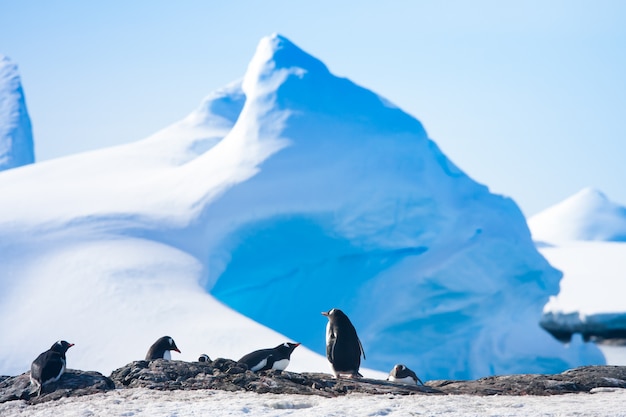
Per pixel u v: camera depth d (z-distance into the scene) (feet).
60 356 108.27
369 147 484.33
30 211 470.39
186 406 93.86
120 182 529.86
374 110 508.94
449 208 493.77
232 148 497.05
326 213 459.32
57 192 504.43
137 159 598.34
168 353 134.00
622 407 96.99
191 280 417.90
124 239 440.45
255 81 520.42
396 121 507.71
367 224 469.98
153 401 97.50
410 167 488.02
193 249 447.01
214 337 353.31
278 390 106.11
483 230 492.13
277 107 497.46
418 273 465.88
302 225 460.14
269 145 480.64
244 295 491.31
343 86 517.55
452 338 475.31
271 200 458.09
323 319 471.21
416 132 511.40
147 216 462.60
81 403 96.84
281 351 119.85
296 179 463.83
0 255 423.23
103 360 347.77
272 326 480.64
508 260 486.79
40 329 370.32
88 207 474.08
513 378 126.72
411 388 113.60
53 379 105.60
